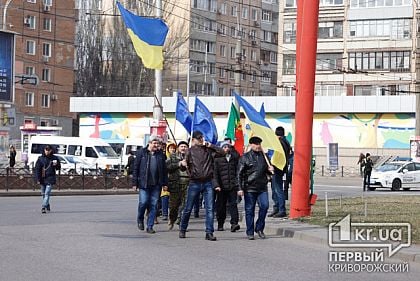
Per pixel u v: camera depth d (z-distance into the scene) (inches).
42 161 949.2
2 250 562.9
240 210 1010.7
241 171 679.7
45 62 3412.9
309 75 811.4
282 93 3321.9
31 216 877.2
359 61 3149.6
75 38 3580.2
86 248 583.2
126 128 2994.6
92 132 3063.5
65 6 3513.8
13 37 1571.1
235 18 4010.8
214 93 3708.2
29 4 3341.5
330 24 3201.3
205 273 475.5
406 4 3063.5
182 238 677.3
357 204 1033.5
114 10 3528.5
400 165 1793.8
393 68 3085.6
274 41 4271.7
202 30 3791.8
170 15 3422.7
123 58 3545.8
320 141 2751.0
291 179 930.7
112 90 3560.5
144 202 716.7
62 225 762.2
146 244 622.8
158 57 1020.5
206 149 679.7
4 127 1640.0
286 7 3331.7
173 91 3575.3
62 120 3501.5
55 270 473.7
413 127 2610.7
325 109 2709.2
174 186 752.3
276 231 725.3
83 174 1565.0
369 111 2652.6
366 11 3132.4
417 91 2455.7
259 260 545.6
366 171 1696.6
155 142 721.0
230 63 3971.5
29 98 3346.5
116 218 867.4
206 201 670.5
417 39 2785.4
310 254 586.6
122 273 466.6
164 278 451.5
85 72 3590.1
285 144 860.0
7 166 1640.0
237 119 933.8
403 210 923.4
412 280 477.7
